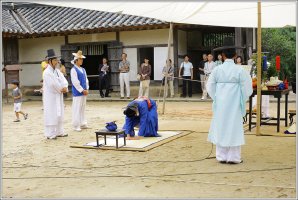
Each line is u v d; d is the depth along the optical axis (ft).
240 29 56.75
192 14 32.63
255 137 26.58
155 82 60.34
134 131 28.07
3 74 64.64
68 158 21.54
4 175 18.29
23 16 70.59
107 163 20.15
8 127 34.01
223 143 19.30
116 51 62.90
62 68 47.78
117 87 63.26
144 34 60.95
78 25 62.23
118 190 15.49
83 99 31.48
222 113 19.62
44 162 20.76
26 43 68.85
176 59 59.41
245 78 19.71
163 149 23.21
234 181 16.38
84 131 30.99
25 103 58.95
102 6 24.04
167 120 36.11
